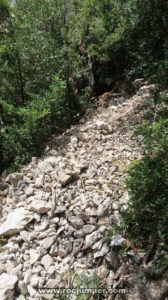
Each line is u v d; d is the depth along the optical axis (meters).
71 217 4.19
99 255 3.75
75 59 7.30
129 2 7.75
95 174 4.97
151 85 6.66
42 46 7.09
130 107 6.33
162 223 3.62
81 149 5.74
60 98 6.42
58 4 7.77
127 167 4.72
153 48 7.37
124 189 4.40
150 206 3.80
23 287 3.66
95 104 7.18
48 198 4.67
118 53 7.83
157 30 7.43
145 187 3.82
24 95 7.25
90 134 6.04
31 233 4.25
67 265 3.81
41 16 7.65
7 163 6.16
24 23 7.37
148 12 7.54
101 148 5.54
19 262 3.98
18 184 5.21
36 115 6.04
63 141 6.11
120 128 5.95
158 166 4.00
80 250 3.91
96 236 3.93
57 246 4.01
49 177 5.05
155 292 3.31
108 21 7.83
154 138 4.24
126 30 7.70
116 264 3.63
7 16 7.02
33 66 7.18
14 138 6.14
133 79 7.46
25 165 5.81
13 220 4.39
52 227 4.21
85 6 7.73
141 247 3.71
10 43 6.88
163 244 3.53
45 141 6.27
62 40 7.60
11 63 6.98
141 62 7.32
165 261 3.41
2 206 5.00
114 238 3.79
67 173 4.92
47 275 3.75
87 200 4.41
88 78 7.64
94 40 7.89
